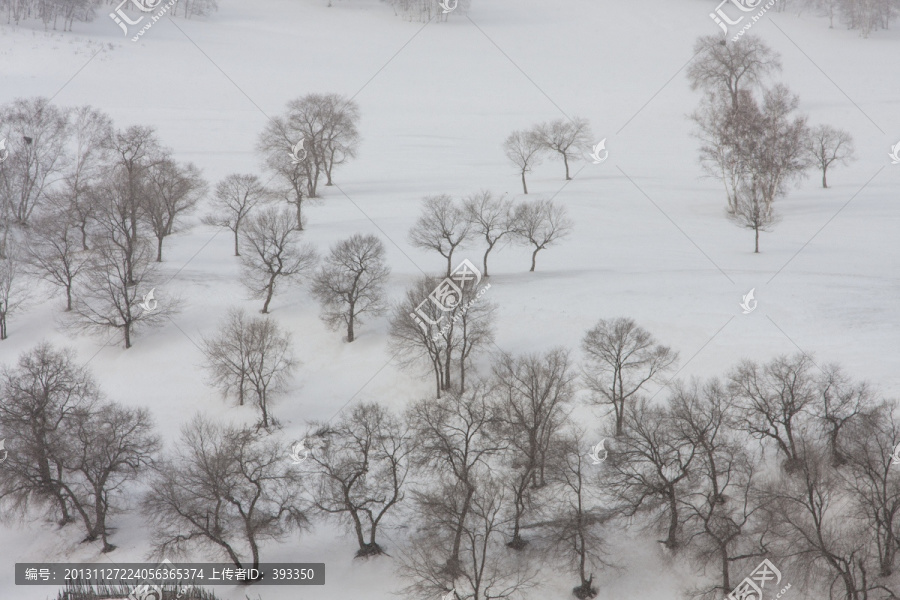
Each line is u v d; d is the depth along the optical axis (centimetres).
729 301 7619
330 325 7981
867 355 6419
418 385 7162
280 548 5622
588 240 10038
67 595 5266
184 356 7800
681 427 5256
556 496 5559
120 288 8181
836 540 4781
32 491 6003
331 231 10275
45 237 8694
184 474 5491
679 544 5116
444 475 5684
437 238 8575
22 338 8162
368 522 5769
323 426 6341
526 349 7181
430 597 4938
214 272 9144
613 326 6681
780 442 5353
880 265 8450
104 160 11094
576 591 4962
